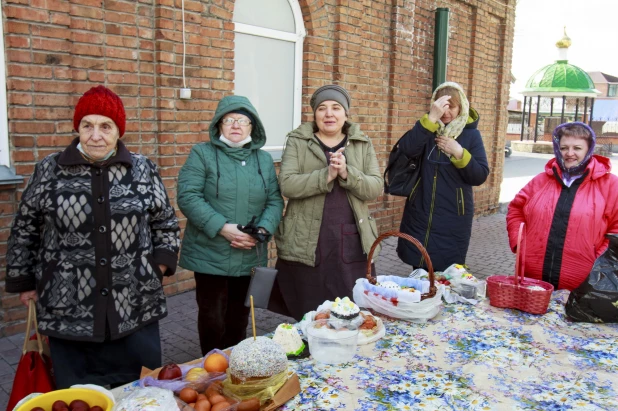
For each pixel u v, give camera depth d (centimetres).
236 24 501
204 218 281
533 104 3959
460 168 339
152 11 424
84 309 216
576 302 245
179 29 438
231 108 288
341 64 607
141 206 225
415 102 747
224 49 477
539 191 302
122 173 224
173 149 452
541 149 2623
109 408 154
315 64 584
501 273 624
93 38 390
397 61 693
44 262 217
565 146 284
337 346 201
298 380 180
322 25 583
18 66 352
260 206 299
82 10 381
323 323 213
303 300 313
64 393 162
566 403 173
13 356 351
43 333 216
